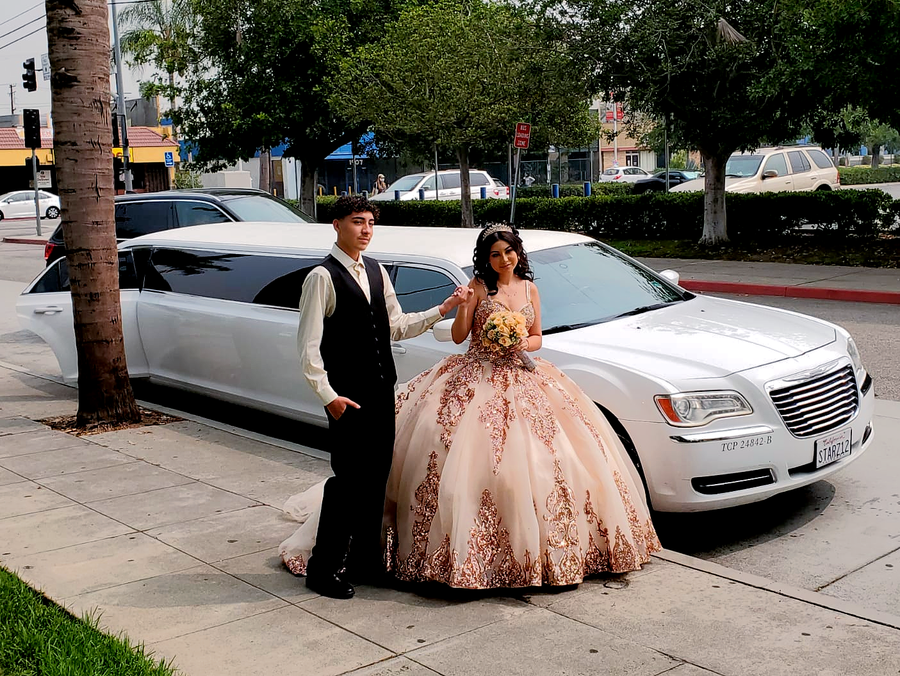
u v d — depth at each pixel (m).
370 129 27.70
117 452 7.60
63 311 9.62
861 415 6.19
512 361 5.02
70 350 9.66
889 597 5.03
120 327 8.53
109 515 6.11
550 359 6.04
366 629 4.44
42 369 11.57
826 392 5.92
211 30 27.14
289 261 8.02
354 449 4.67
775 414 5.63
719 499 5.54
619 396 5.67
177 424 8.48
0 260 27.47
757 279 16.59
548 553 4.79
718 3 18.92
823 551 5.66
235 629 4.46
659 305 7.05
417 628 4.45
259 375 8.03
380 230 8.04
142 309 9.09
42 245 33.06
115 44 36.62
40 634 4.31
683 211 22.84
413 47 23.17
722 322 6.59
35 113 35.97
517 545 4.74
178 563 5.30
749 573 5.38
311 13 26.31
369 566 4.95
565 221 25.08
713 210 20.88
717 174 20.77
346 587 4.82
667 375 5.64
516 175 20.22
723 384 5.62
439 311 5.00
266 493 6.50
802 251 19.42
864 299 14.62
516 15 22.23
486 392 4.93
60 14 7.98
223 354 8.31
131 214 14.28
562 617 4.53
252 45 26.36
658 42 19.05
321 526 4.81
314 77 26.39
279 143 28.08
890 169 49.06
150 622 4.56
